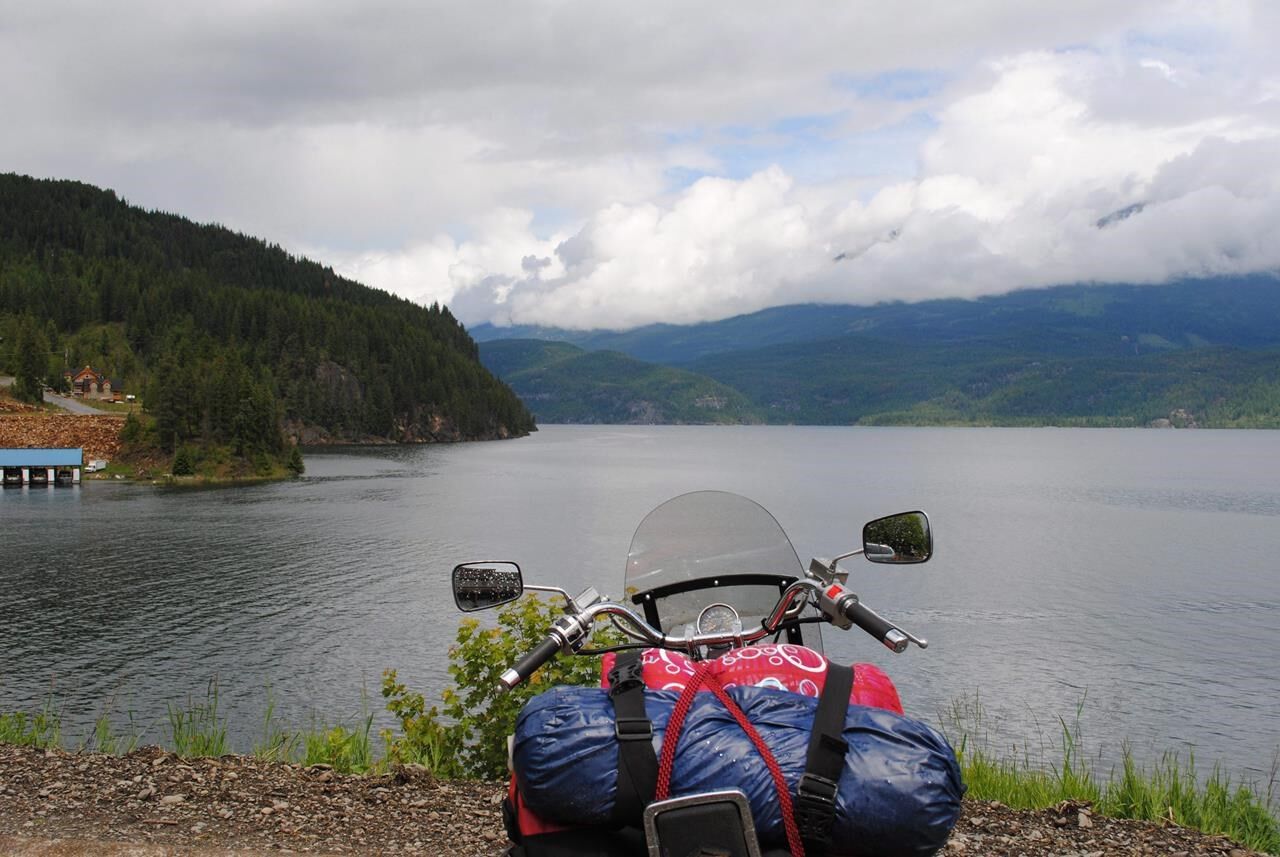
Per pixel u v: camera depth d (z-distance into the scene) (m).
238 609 46.19
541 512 91.19
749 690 2.71
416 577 55.16
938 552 67.81
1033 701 30.09
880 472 159.00
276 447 154.38
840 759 2.46
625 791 2.52
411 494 111.06
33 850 4.97
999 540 74.81
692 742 2.53
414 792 6.29
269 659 36.03
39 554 64.69
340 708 28.98
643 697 2.68
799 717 2.61
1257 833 6.27
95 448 156.50
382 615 44.38
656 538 3.85
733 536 3.83
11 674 34.19
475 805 6.06
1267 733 26.77
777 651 2.87
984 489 125.19
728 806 2.35
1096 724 27.39
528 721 2.67
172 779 6.27
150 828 5.36
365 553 64.69
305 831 5.42
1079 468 174.12
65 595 50.25
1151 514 95.38
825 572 3.61
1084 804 6.63
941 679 32.84
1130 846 5.75
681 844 2.33
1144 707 29.59
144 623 43.16
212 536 73.75
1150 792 6.80
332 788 6.27
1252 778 21.88
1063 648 38.38
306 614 44.81
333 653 36.94
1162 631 42.03
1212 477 150.62
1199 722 27.89
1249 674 34.31
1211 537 77.62
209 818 5.56
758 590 3.73
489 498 105.94
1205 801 6.75
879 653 36.09
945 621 43.78
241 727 26.78
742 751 2.50
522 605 8.36
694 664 2.89
